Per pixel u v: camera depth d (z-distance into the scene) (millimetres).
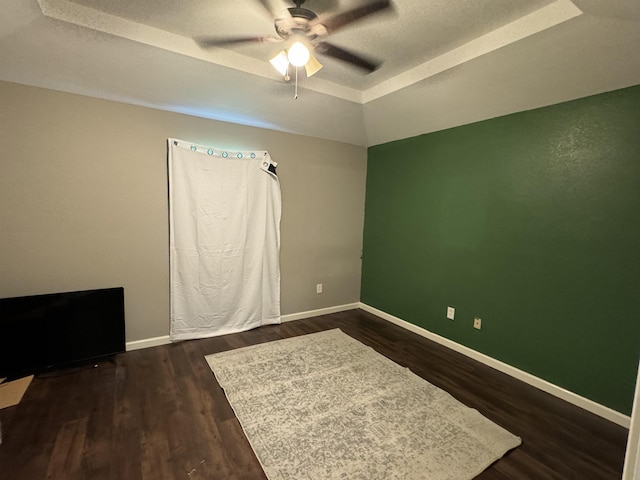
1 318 2221
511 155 2578
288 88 2746
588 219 2154
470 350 2941
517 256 2566
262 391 2270
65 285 2549
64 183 2475
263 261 3486
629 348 1997
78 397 2141
